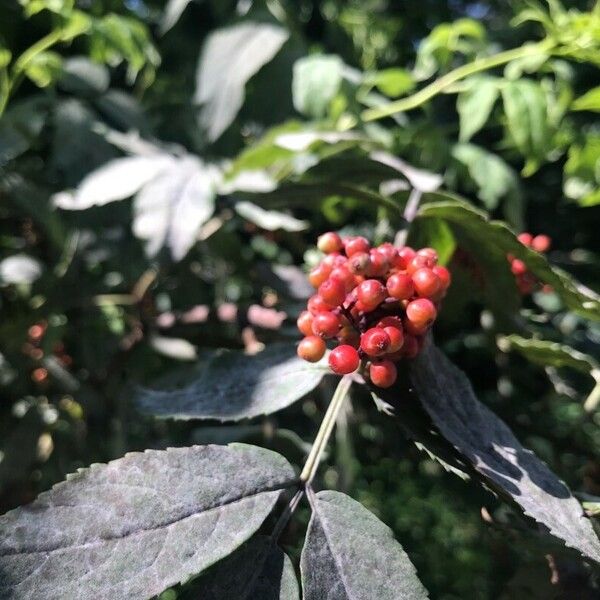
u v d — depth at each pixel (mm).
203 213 205
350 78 249
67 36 244
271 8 297
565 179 284
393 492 362
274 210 237
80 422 260
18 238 314
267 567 104
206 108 284
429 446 119
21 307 287
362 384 131
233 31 291
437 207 158
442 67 247
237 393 135
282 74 307
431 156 269
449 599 287
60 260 284
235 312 226
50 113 267
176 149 282
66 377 267
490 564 284
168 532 98
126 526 97
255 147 205
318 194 186
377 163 191
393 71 256
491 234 159
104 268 297
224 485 106
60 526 96
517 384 273
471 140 322
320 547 104
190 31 339
